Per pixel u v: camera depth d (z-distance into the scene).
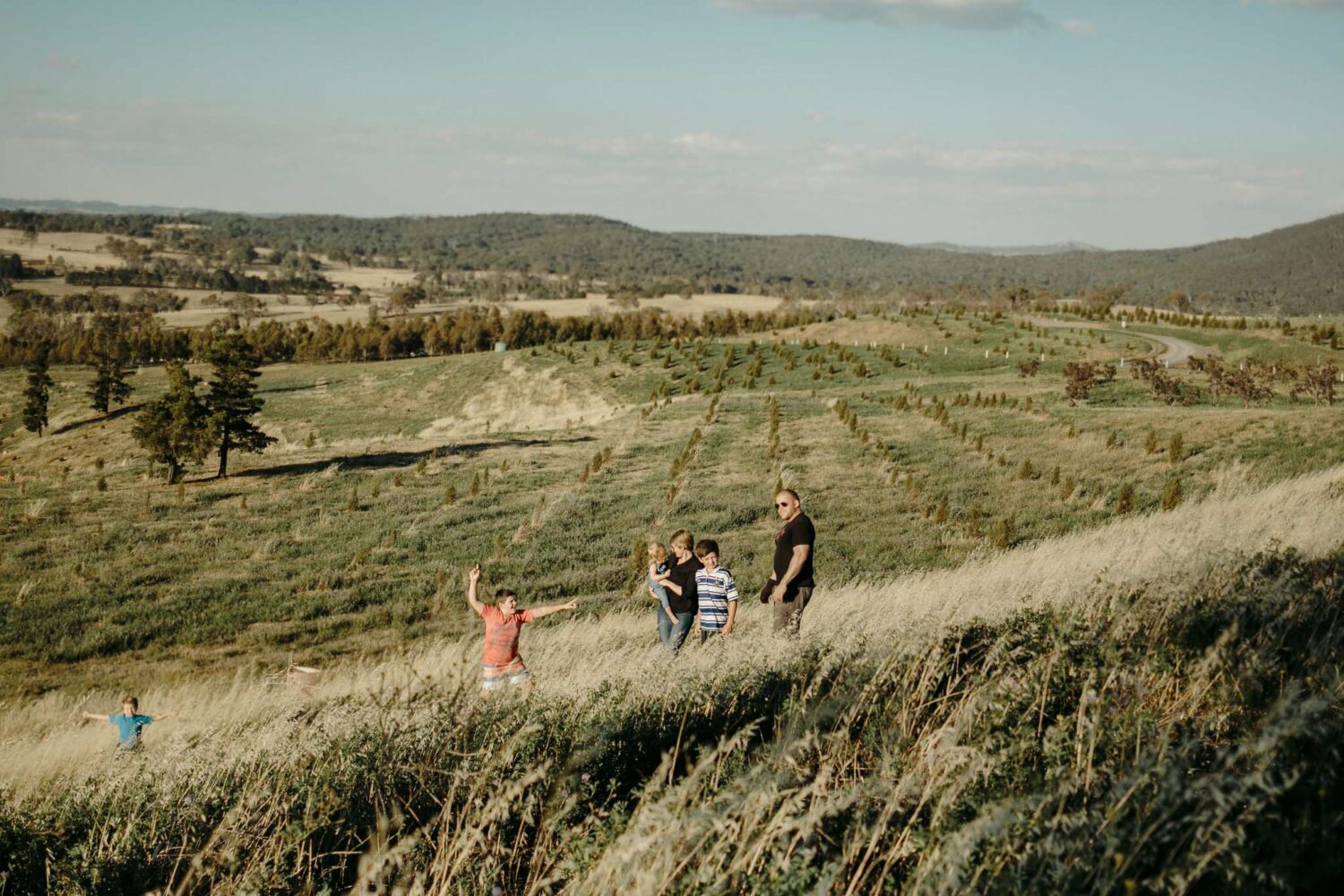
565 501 34.22
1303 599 5.00
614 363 94.06
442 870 3.25
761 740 4.25
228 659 19.23
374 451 51.78
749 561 25.05
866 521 29.66
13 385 110.69
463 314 149.38
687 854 2.88
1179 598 5.30
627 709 4.81
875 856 3.09
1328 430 36.06
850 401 60.00
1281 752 2.94
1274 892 2.25
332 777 4.29
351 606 22.72
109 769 5.80
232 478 44.16
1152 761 2.73
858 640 5.23
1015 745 3.26
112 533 31.80
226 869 3.70
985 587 10.16
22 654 19.78
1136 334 103.06
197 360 133.50
